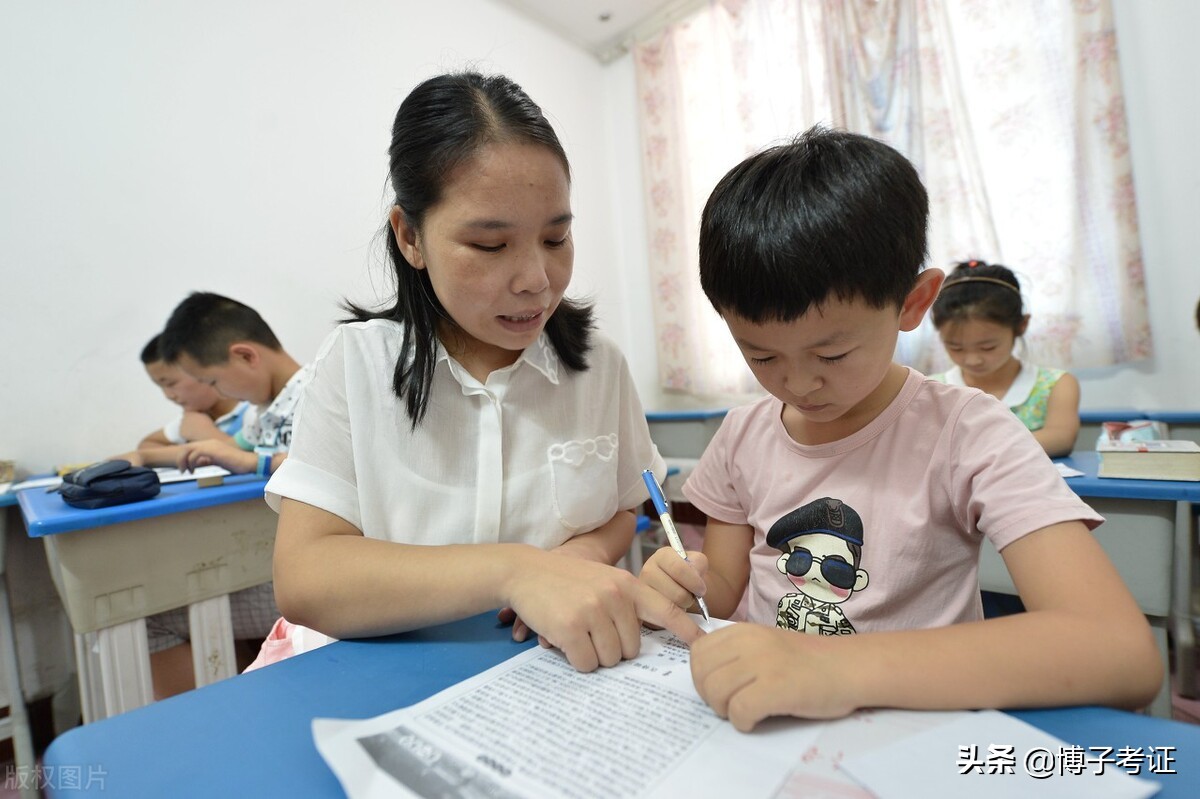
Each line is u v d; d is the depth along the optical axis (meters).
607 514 0.86
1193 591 1.30
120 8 1.86
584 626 0.47
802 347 0.55
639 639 0.49
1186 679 1.30
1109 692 0.39
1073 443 1.52
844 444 0.70
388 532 0.73
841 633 0.67
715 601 0.77
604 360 0.88
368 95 2.47
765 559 0.75
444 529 0.74
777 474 0.75
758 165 0.59
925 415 0.67
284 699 0.44
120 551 1.07
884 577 0.66
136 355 1.87
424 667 0.49
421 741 0.36
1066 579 0.48
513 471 0.77
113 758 0.37
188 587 1.14
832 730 0.36
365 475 0.72
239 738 0.39
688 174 3.13
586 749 0.35
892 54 2.42
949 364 2.33
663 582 0.57
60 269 1.75
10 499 1.31
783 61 2.76
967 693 0.38
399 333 0.77
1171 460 1.03
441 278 0.63
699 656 0.42
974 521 0.61
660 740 0.36
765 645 0.41
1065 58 2.14
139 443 1.87
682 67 3.13
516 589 0.52
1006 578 1.09
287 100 2.23
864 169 0.55
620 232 3.55
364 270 2.42
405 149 0.63
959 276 1.67
